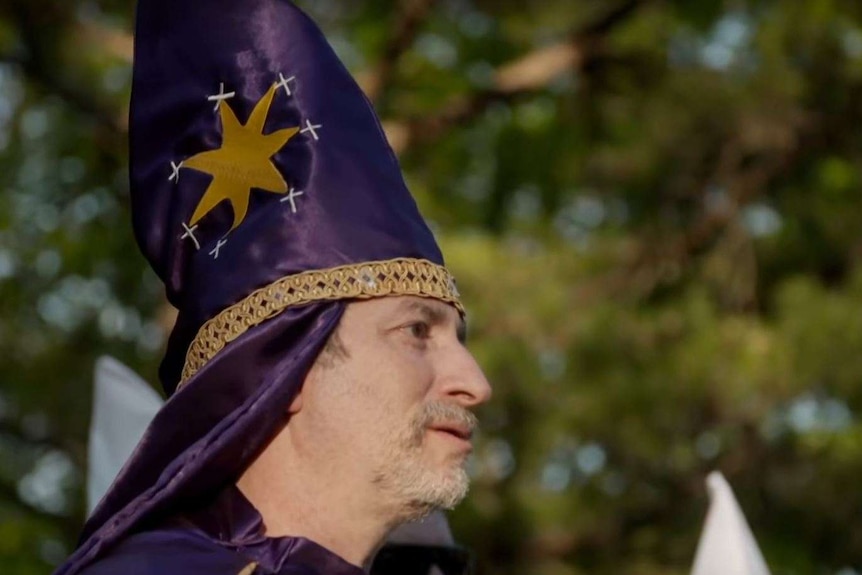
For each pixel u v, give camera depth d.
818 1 19.30
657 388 18.53
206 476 6.61
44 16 18.42
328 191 6.89
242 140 7.06
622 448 18.86
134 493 6.71
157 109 7.19
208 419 6.69
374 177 6.96
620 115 20.00
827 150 20.25
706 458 19.23
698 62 19.83
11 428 20.67
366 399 6.70
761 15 19.56
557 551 19.33
